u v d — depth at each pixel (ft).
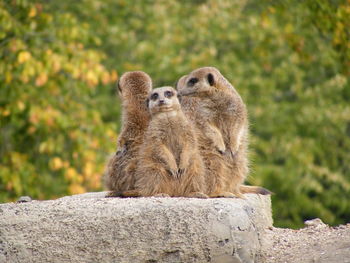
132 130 28.73
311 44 67.46
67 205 24.18
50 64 45.93
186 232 23.26
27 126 52.39
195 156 27.40
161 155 27.09
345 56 47.88
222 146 28.43
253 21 65.16
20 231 23.67
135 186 27.48
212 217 23.32
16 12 48.98
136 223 23.44
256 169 64.08
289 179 65.92
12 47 45.91
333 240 26.76
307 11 47.98
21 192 48.60
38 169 53.21
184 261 23.21
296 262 24.59
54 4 61.16
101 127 50.06
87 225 23.54
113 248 23.44
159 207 23.52
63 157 52.60
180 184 27.20
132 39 67.56
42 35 48.65
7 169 47.91
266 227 29.66
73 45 47.98
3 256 23.57
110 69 66.39
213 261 23.21
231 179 28.96
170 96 27.61
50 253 23.56
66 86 53.72
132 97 29.30
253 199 27.84
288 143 67.41
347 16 46.21
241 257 23.41
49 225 23.66
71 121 49.06
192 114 30.12
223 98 30.17
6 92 48.88
